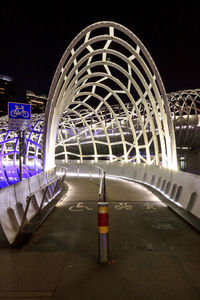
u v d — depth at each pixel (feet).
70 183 64.18
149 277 13.04
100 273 13.56
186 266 14.39
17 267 14.43
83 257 15.98
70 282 12.53
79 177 85.05
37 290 11.75
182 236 20.39
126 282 12.51
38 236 20.70
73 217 27.58
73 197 41.34
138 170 67.67
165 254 16.34
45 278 13.00
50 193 37.83
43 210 29.35
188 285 12.18
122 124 169.58
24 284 12.36
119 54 68.28
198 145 167.53
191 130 163.94
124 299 10.96
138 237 20.21
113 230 22.34
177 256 15.98
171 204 32.53
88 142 182.91
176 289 11.81
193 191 27.32
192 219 24.39
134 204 34.63
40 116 193.47
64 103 80.23
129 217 27.20
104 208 15.25
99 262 14.97
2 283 12.48
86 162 111.34
